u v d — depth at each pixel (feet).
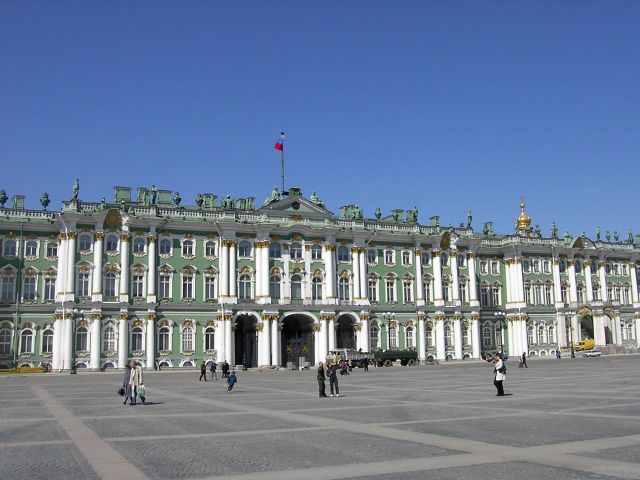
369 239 356.18
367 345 345.10
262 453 69.10
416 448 70.74
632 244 447.42
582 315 412.36
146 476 58.44
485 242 401.08
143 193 324.19
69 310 291.17
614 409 105.91
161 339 308.81
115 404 128.47
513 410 106.52
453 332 374.43
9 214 294.87
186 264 316.60
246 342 332.39
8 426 92.58
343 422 93.61
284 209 339.36
